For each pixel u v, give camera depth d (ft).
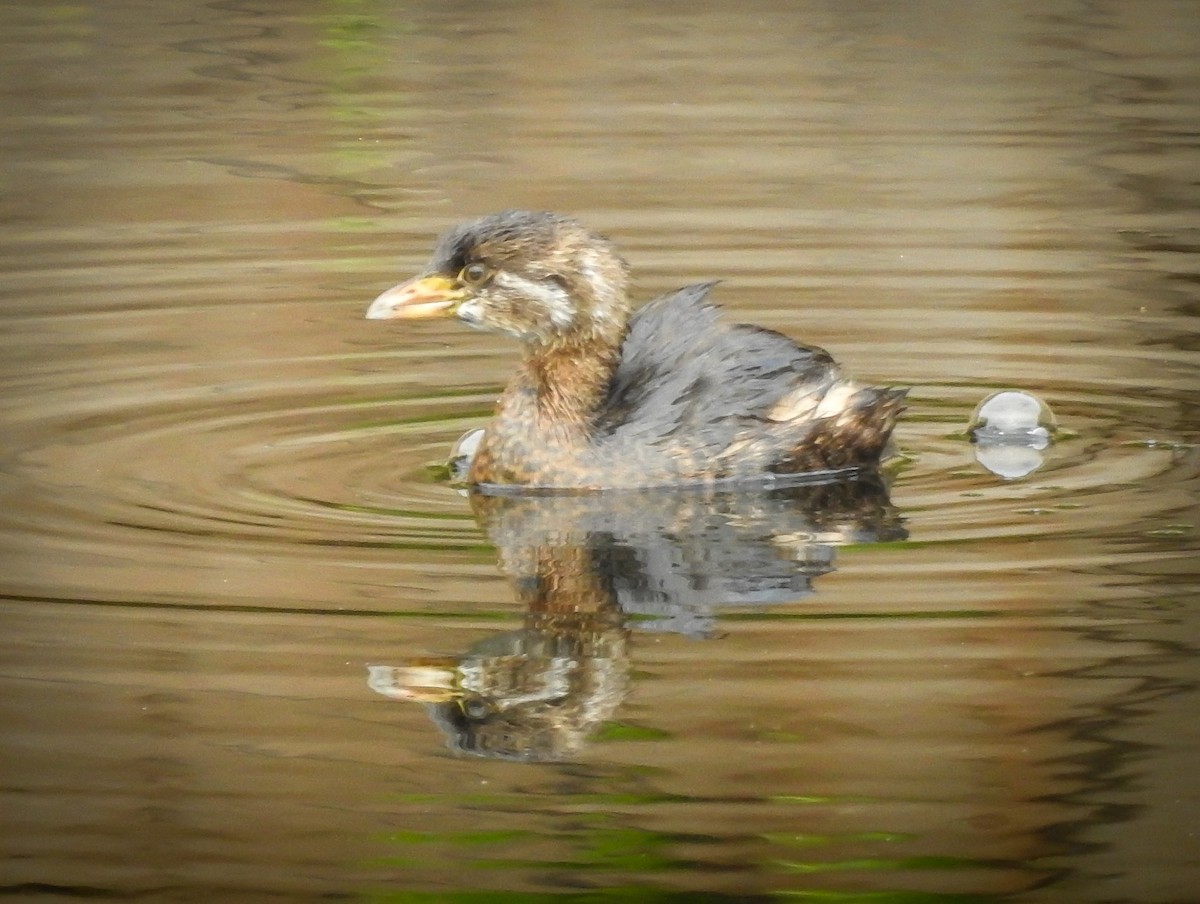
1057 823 25.49
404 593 33.50
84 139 70.90
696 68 80.53
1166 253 57.00
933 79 78.74
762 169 66.74
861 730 28.07
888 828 25.66
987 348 49.24
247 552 35.55
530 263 40.65
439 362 48.98
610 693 29.35
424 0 92.07
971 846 25.18
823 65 81.00
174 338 50.26
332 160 68.23
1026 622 31.78
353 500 38.96
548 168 66.95
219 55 82.58
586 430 40.37
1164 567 34.27
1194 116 72.74
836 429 40.63
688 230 59.67
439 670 30.27
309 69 80.64
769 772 26.89
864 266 55.98
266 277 55.77
